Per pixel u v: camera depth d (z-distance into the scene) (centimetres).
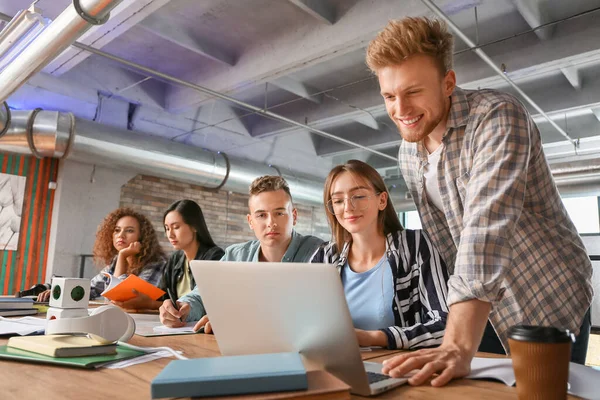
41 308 181
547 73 517
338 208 137
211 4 420
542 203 118
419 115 104
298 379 52
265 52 474
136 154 523
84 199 557
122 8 370
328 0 403
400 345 98
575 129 639
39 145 466
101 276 284
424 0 339
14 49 312
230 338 75
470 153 109
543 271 115
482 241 82
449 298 79
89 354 81
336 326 62
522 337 53
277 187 190
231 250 211
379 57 102
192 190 663
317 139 828
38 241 528
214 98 562
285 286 66
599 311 420
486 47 459
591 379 68
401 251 128
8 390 58
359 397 59
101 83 569
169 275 262
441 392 60
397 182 859
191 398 51
